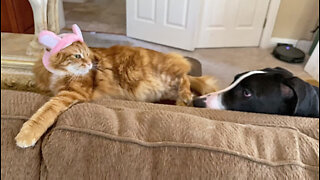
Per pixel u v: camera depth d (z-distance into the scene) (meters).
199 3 2.61
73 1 4.00
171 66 1.27
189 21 2.72
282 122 0.80
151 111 0.77
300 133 0.73
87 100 1.04
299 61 2.78
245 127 0.73
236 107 1.03
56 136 0.67
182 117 0.72
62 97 0.96
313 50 2.77
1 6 1.77
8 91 0.85
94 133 0.67
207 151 0.64
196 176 0.62
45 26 1.25
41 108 0.82
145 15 2.88
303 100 0.90
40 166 0.69
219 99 1.08
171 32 2.87
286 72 1.06
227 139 0.67
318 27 2.87
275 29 3.03
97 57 1.20
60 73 1.02
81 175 0.65
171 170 0.63
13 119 0.75
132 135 0.67
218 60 2.77
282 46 2.96
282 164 0.63
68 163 0.65
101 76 1.18
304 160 0.65
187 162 0.63
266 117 0.83
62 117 0.73
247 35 3.02
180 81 1.27
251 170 0.62
